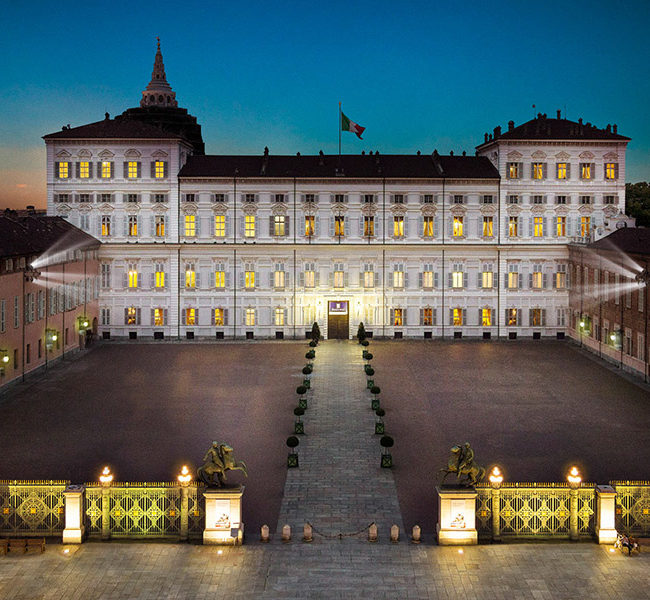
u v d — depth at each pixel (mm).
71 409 62844
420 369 80438
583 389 71125
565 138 100250
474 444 53594
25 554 35906
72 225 98500
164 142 99062
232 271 100750
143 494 37938
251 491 44594
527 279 101625
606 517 37312
